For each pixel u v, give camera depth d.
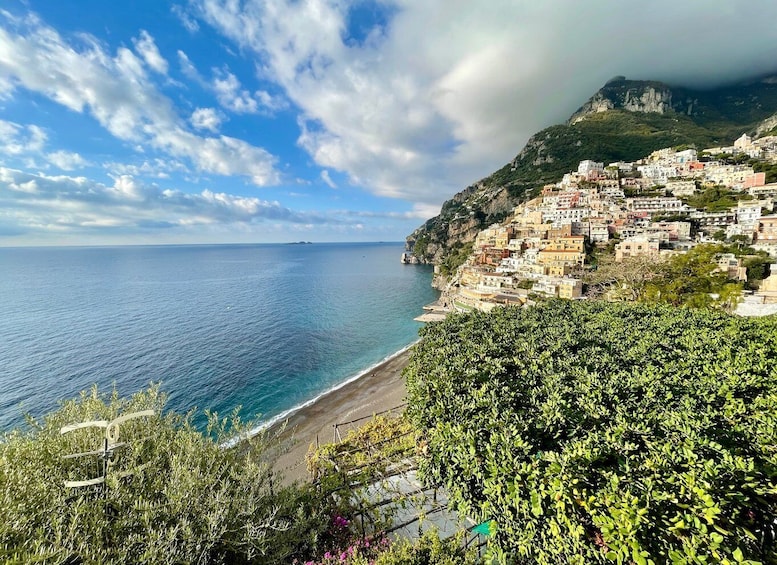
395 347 45.19
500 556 5.00
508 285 73.19
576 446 5.69
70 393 26.86
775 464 5.06
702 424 6.39
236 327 50.50
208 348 39.84
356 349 43.88
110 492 4.39
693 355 10.82
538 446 6.70
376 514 7.07
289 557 5.36
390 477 8.97
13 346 38.12
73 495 4.32
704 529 3.71
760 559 3.84
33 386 27.89
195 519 4.53
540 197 122.00
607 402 8.07
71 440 5.09
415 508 7.71
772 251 53.94
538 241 85.75
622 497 4.39
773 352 11.27
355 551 5.29
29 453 4.66
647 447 5.93
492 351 12.13
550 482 4.79
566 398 8.24
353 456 9.98
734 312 29.50
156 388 6.83
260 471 5.59
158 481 4.83
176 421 6.76
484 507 5.50
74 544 3.87
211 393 29.17
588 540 4.27
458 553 4.96
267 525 4.72
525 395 8.85
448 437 7.04
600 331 14.58
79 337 42.06
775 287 42.22
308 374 34.94
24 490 4.02
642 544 3.85
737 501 4.23
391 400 26.95
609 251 72.25
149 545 3.86
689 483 4.43
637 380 8.83
